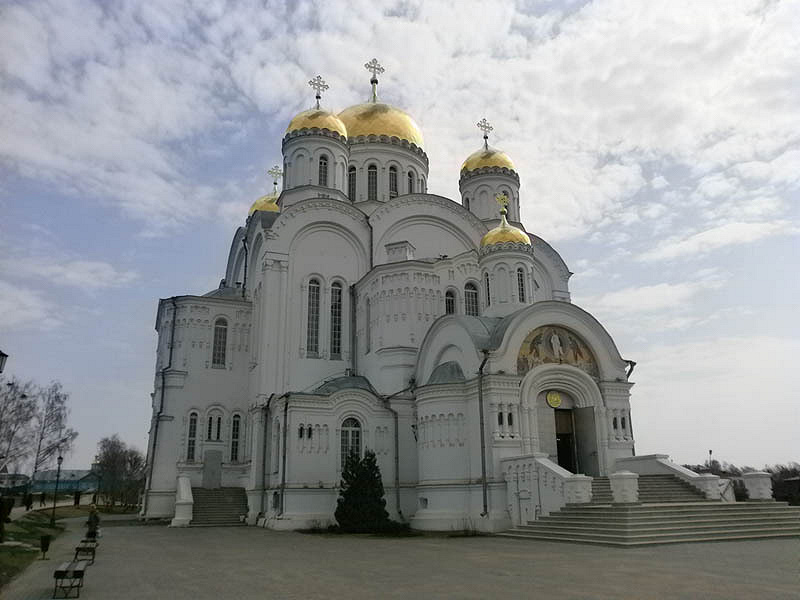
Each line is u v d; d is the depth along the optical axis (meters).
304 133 47.47
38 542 27.45
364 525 30.42
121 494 77.31
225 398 44.97
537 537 24.58
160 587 15.11
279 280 41.38
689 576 14.45
